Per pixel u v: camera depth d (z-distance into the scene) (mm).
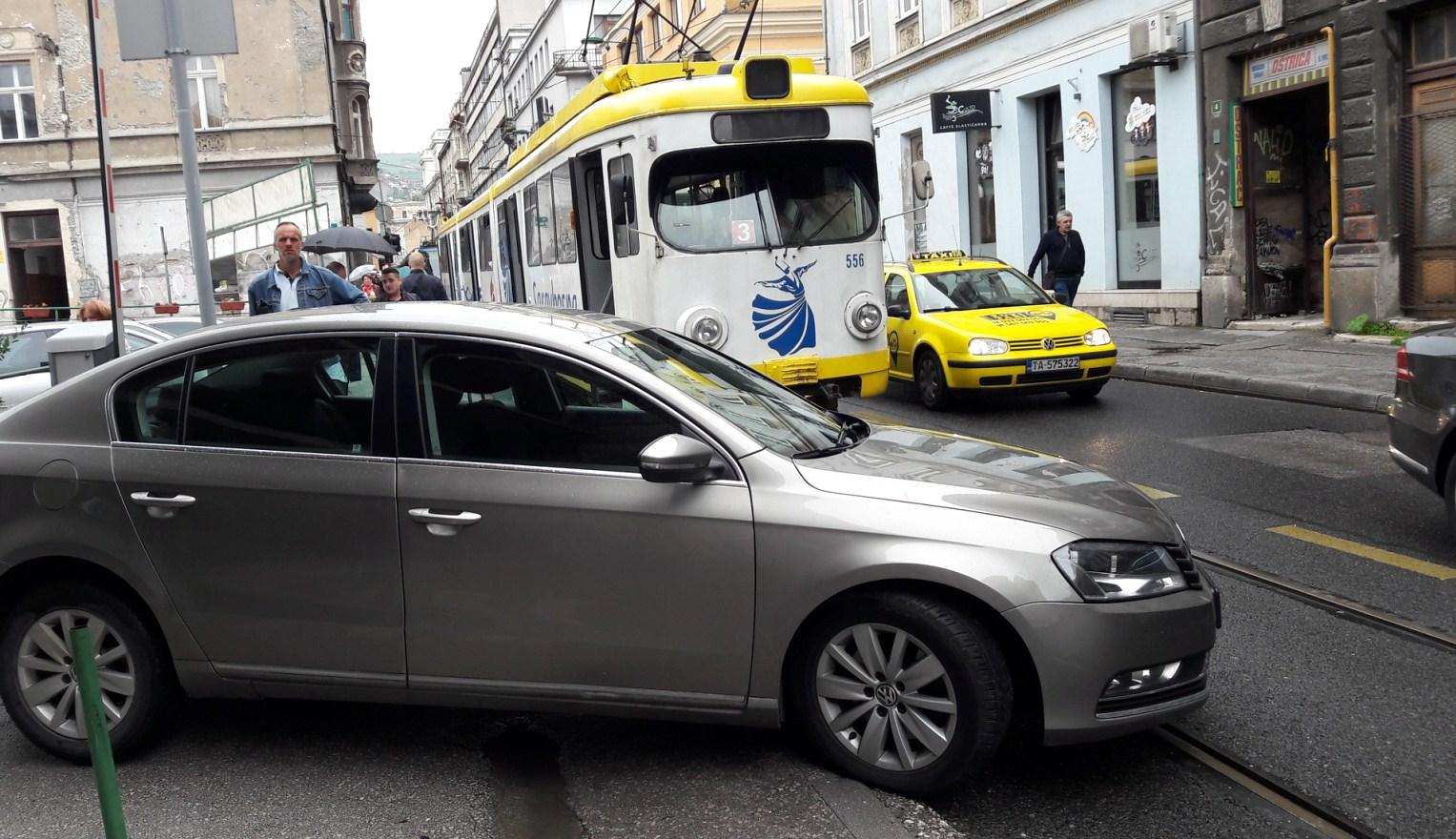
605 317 4883
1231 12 16234
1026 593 3643
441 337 4156
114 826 2514
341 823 3783
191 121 7207
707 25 36844
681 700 3961
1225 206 16688
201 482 4152
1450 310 13820
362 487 4055
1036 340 11781
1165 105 17781
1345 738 4168
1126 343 16219
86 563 4277
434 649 4062
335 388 4191
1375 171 14336
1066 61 20078
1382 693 4531
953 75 23984
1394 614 5383
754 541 3824
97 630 4285
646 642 3930
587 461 3992
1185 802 3768
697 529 3857
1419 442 6379
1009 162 22219
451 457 4055
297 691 4199
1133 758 4098
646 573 3896
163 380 4332
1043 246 16875
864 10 28156
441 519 3982
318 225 28625
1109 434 10266
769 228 9555
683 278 9367
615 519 3902
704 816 3727
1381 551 6355
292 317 4383
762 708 3916
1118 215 19484
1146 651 3727
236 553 4141
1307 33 15078
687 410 3992
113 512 4199
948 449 4465
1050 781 3955
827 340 9711
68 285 31859
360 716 4715
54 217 32250
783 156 9656
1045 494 3943
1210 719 4375
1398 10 13828
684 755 4207
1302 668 4809
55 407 4375
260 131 32406
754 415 4281
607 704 4004
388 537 4039
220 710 4812
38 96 31469
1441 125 13695
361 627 4094
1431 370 6285
